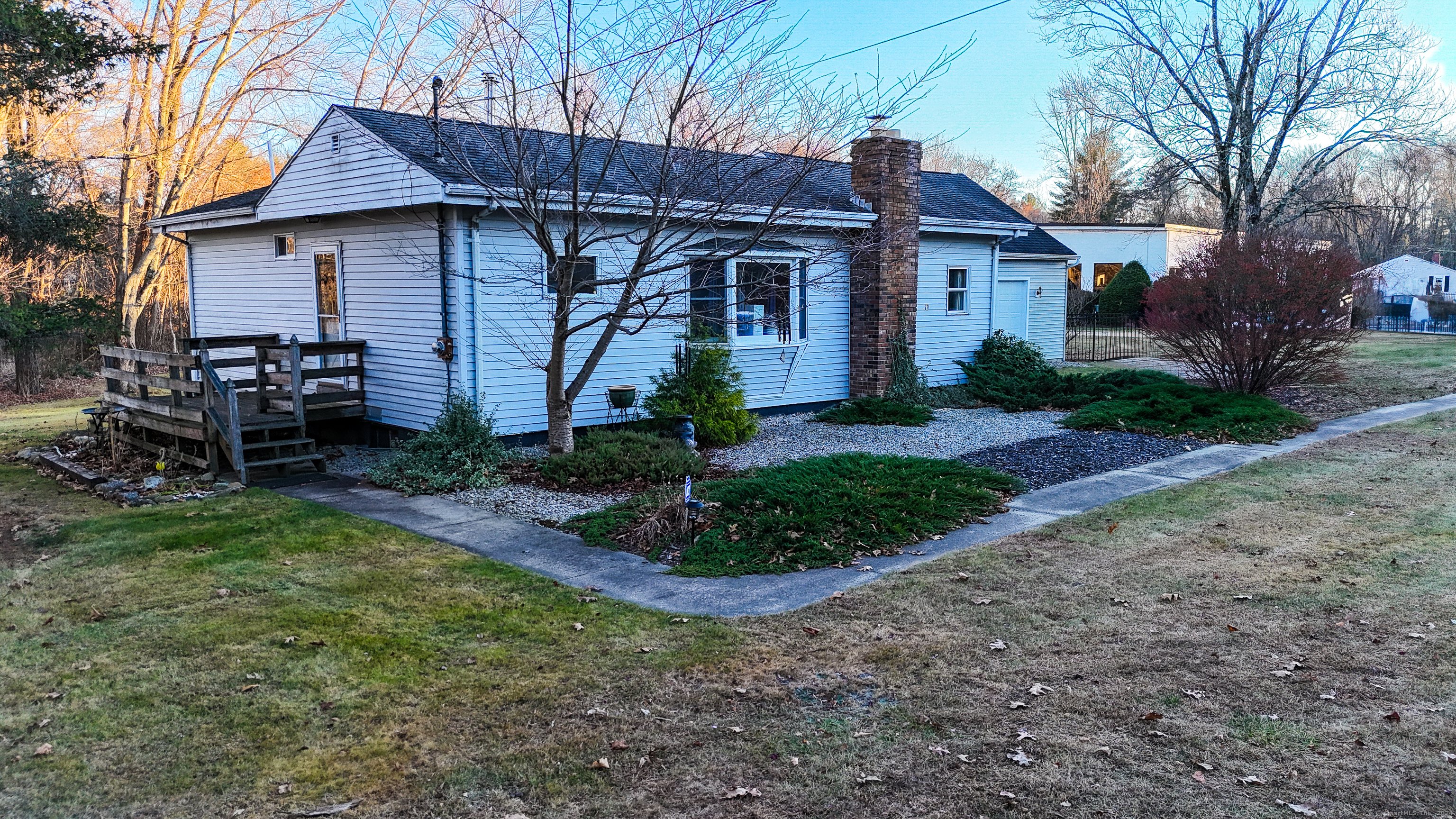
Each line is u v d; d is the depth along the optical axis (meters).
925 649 5.14
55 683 4.84
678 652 5.17
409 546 7.34
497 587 6.31
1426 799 3.56
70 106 24.27
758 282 11.63
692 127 9.15
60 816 3.65
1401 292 49.84
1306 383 16.80
